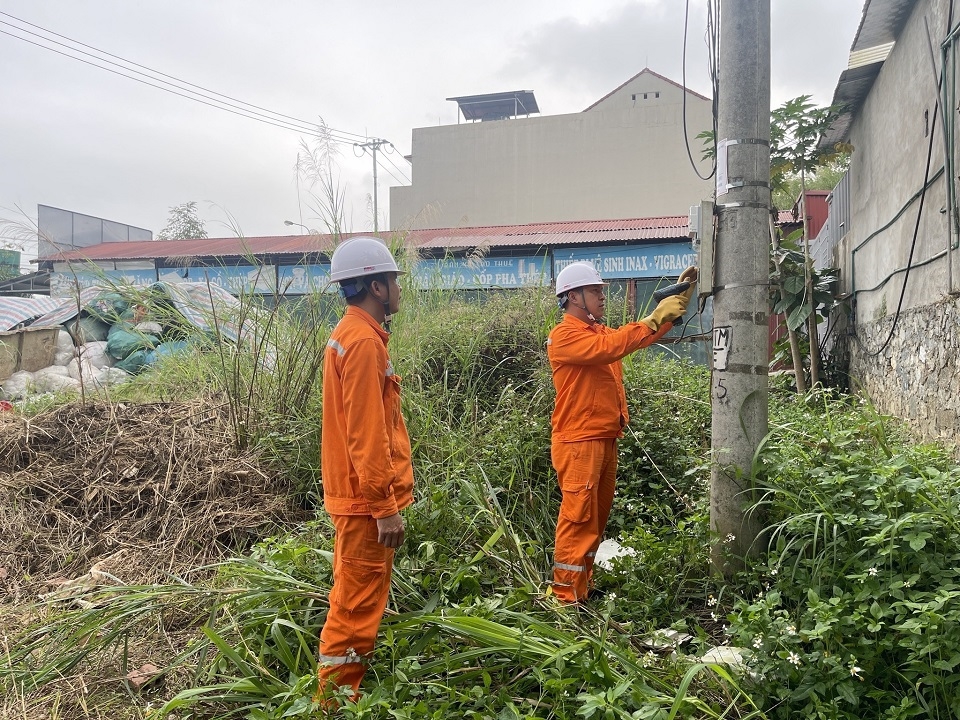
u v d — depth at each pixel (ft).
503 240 46.06
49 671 9.64
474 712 7.61
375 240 9.43
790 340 26.84
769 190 11.80
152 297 20.42
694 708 7.95
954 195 15.35
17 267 40.60
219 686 8.43
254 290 18.29
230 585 10.89
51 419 16.49
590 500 11.87
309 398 17.06
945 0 15.90
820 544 10.00
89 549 13.57
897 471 10.19
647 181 96.78
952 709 7.23
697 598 11.46
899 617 7.91
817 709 7.57
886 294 22.50
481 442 16.24
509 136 101.55
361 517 8.71
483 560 11.75
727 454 11.64
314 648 9.89
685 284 12.41
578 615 10.07
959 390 15.37
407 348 19.54
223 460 15.38
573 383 12.15
